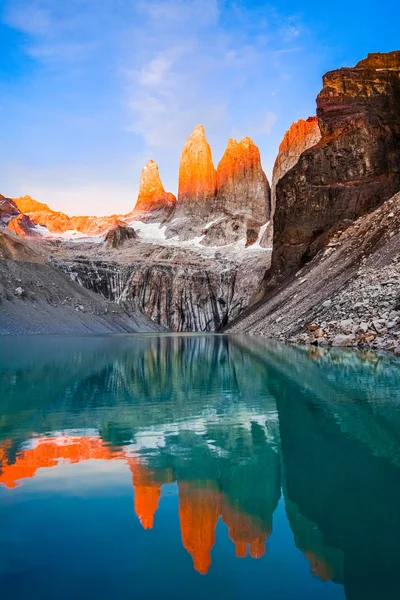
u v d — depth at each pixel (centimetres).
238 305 13762
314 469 741
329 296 4422
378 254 4381
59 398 1487
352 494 636
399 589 416
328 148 8112
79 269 14088
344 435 952
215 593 403
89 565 450
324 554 467
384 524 546
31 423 1124
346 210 7519
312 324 3862
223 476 720
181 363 2630
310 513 570
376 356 2431
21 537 509
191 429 1050
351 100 8494
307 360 2411
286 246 8181
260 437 957
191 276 14312
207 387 1700
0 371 2217
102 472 746
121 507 595
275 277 8294
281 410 1228
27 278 8738
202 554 468
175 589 412
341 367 2053
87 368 2395
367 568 453
